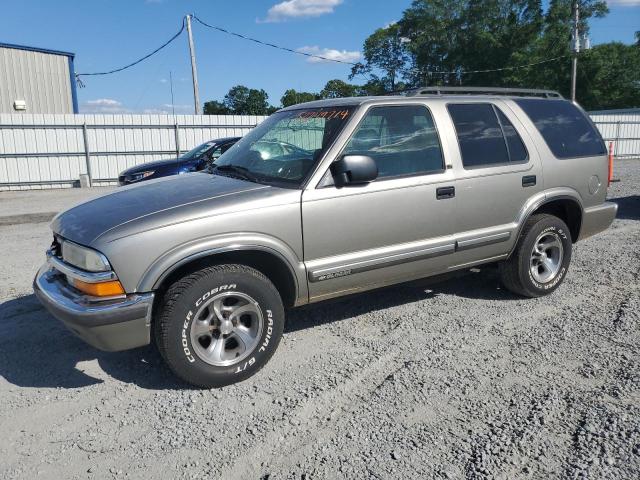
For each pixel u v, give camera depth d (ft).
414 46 184.34
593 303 16.49
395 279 14.33
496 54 168.25
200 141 68.23
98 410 11.18
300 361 13.15
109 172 64.59
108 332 10.86
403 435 9.96
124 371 12.84
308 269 12.74
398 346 13.80
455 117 15.28
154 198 12.50
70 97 77.46
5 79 72.64
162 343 11.34
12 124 59.31
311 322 15.56
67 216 12.87
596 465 8.93
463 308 16.38
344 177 12.84
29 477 9.12
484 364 12.67
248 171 13.96
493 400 11.07
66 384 12.30
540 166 16.56
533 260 16.84
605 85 163.63
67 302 11.16
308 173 12.82
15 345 14.35
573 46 121.80
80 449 9.88
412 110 14.52
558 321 15.15
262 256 12.51
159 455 9.64
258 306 12.12
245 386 12.02
